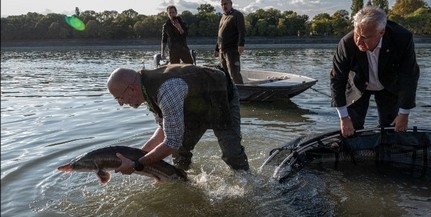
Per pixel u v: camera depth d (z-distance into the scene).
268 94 9.10
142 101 3.81
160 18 70.75
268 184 4.45
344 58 4.59
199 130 4.32
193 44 64.88
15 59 33.56
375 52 4.44
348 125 4.76
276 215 3.86
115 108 8.93
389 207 3.99
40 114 8.60
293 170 4.69
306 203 4.09
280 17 71.38
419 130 5.28
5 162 5.37
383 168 5.05
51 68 22.36
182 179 4.44
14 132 7.02
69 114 8.49
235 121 4.46
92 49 59.97
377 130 5.19
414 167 5.12
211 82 4.08
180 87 3.71
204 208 4.05
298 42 63.12
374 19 3.94
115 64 24.86
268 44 62.78
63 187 4.54
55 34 69.38
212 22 67.81
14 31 68.12
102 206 4.11
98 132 6.82
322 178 4.71
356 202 4.11
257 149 5.75
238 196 4.25
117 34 70.38
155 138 4.47
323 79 13.86
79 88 12.86
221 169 4.93
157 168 4.23
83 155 3.90
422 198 4.19
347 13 71.38
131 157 3.95
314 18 73.31
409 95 4.41
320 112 8.30
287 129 6.87
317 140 5.24
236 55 9.03
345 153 5.26
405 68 4.37
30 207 4.07
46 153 5.70
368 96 5.14
